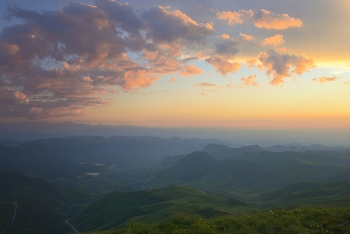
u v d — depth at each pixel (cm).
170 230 1855
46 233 15088
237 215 2338
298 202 12306
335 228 1733
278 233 1714
